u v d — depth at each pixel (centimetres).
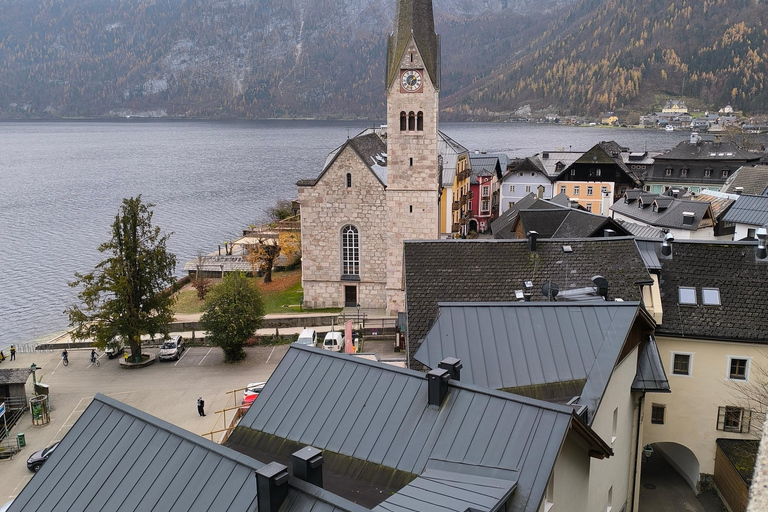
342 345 7012
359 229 8069
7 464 5075
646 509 3788
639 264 4159
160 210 18238
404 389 2519
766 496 609
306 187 8056
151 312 7988
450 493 2003
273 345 7388
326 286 8312
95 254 13450
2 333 9231
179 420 5612
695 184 15112
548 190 14525
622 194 14175
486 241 4434
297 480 1930
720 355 3888
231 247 12500
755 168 10694
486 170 13562
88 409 2473
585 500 2630
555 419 2194
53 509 2195
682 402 3966
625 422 3291
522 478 2078
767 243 4294
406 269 4303
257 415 2680
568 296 3856
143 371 6794
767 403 3550
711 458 3947
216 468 2100
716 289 4100
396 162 7606
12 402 5972
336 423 2516
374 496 2206
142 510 2078
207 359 7075
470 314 2995
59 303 10506
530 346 2869
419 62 7325
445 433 2311
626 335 2881
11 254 13425
